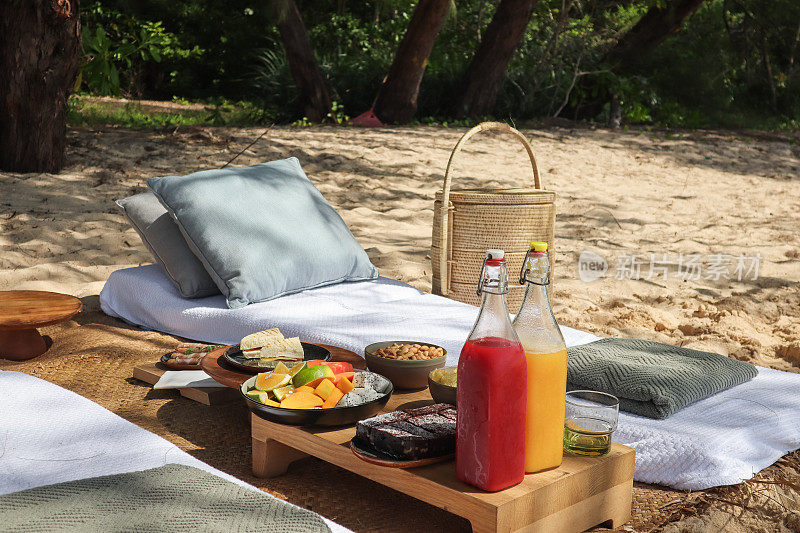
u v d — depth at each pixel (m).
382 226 6.53
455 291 4.05
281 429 2.14
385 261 5.48
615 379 2.49
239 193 3.79
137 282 3.85
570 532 1.84
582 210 7.46
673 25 14.12
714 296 5.04
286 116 12.24
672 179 9.28
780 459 2.36
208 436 2.58
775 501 2.13
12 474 1.72
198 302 3.63
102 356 3.36
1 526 1.37
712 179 9.43
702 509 2.08
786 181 9.66
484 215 3.92
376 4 19.09
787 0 15.48
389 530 1.99
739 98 16.83
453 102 12.88
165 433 2.58
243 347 2.67
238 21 20.52
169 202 3.69
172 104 17.48
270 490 2.18
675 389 2.43
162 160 7.66
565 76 13.98
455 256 4.03
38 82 6.73
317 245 3.82
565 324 4.20
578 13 15.39
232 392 2.88
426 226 6.66
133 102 15.82
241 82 20.23
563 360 1.81
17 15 6.60
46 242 5.38
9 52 6.64
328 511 2.08
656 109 15.46
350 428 2.10
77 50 6.98
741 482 2.18
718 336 4.06
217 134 8.94
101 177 7.00
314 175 7.88
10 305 3.49
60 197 6.36
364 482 2.28
